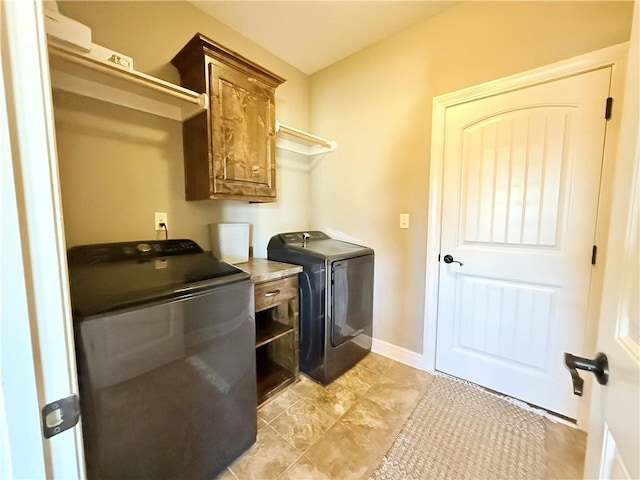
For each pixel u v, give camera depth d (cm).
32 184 37
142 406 96
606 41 137
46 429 40
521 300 170
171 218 182
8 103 35
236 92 174
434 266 203
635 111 50
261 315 216
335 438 147
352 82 240
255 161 188
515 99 164
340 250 214
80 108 142
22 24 35
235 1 179
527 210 164
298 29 207
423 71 199
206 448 117
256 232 237
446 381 197
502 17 165
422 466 130
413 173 209
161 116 173
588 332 150
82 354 82
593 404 61
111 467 90
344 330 207
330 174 263
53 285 40
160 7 169
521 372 173
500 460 133
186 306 106
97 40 146
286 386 190
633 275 49
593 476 59
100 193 151
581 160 146
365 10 186
